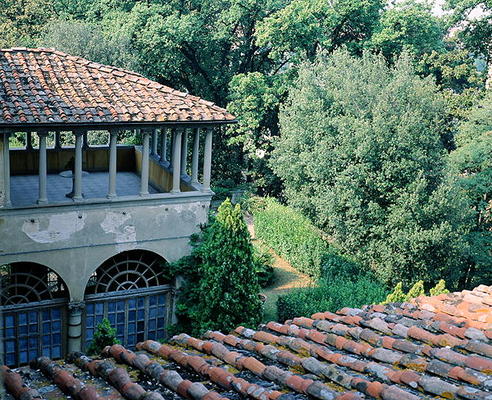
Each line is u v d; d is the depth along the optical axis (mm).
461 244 32094
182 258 21047
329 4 45344
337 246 34594
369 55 38000
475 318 9398
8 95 19016
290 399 6285
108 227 19938
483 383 6594
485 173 35438
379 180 32594
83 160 25359
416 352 7785
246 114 45719
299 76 40188
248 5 46469
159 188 23734
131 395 6812
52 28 43312
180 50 49031
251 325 20516
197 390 6711
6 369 7238
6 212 18500
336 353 7875
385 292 26859
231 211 20172
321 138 37250
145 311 21516
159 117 19859
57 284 20188
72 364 8297
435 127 34062
